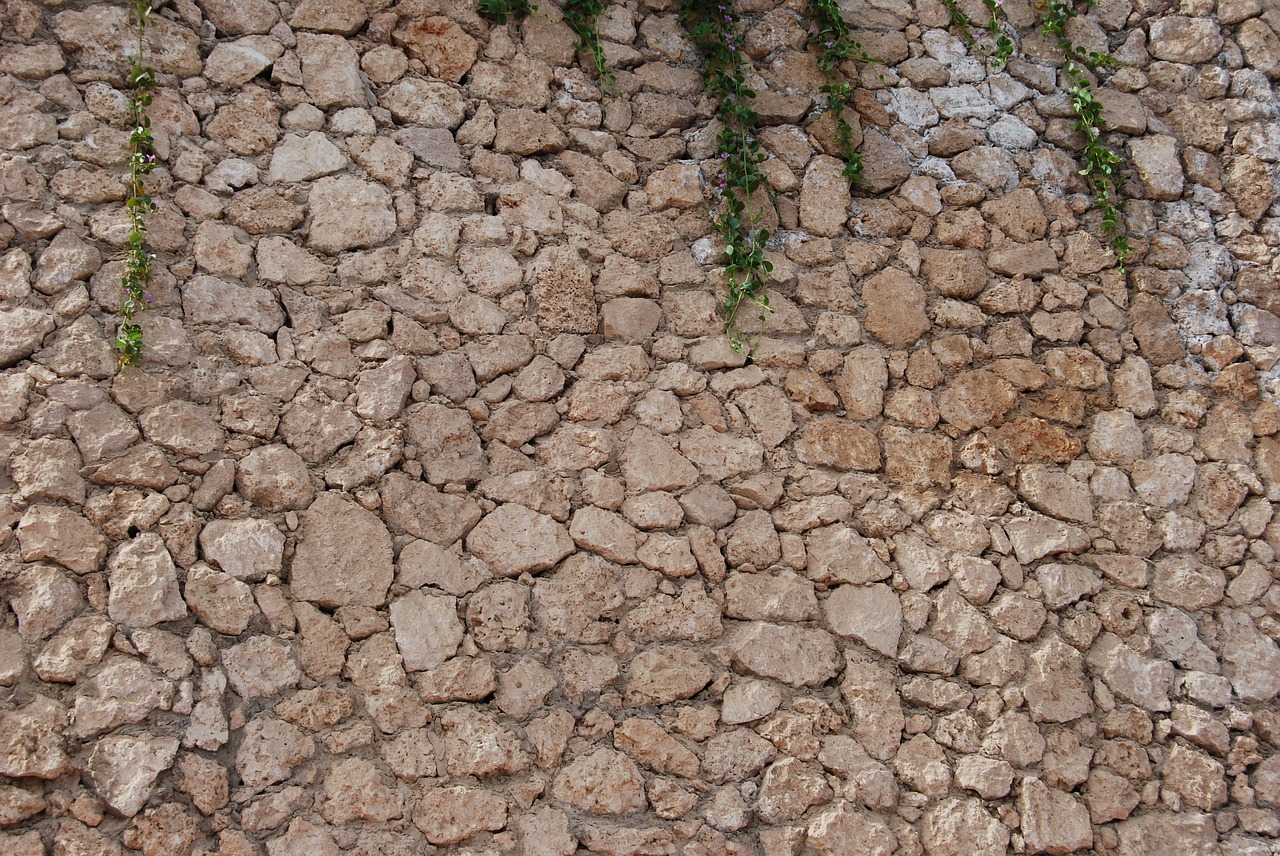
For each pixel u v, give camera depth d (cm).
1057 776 298
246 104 303
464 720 270
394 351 297
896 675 303
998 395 342
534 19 343
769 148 354
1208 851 298
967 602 314
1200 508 339
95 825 234
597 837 268
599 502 302
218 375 278
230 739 250
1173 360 357
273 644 261
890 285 348
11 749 232
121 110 287
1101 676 314
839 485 321
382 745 263
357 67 319
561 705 280
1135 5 393
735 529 310
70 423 260
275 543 269
